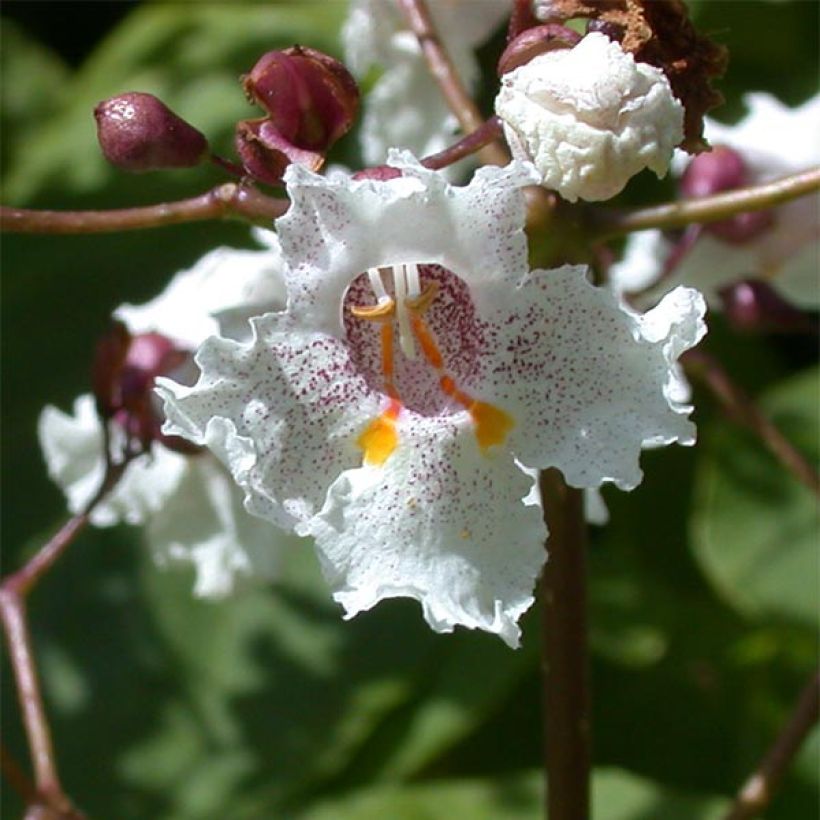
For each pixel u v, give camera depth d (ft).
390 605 0.74
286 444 0.40
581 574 0.51
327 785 0.71
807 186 0.44
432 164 0.42
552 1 0.42
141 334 0.56
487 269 0.40
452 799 0.67
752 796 0.52
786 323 0.62
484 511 0.40
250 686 0.73
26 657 0.54
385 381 0.41
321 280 0.39
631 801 0.65
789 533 0.73
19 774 0.53
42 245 0.84
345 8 0.86
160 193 0.83
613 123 0.39
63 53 0.98
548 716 0.52
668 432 0.39
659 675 0.75
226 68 0.85
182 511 0.60
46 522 0.79
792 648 0.75
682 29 0.41
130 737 0.73
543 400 0.40
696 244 0.61
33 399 0.81
